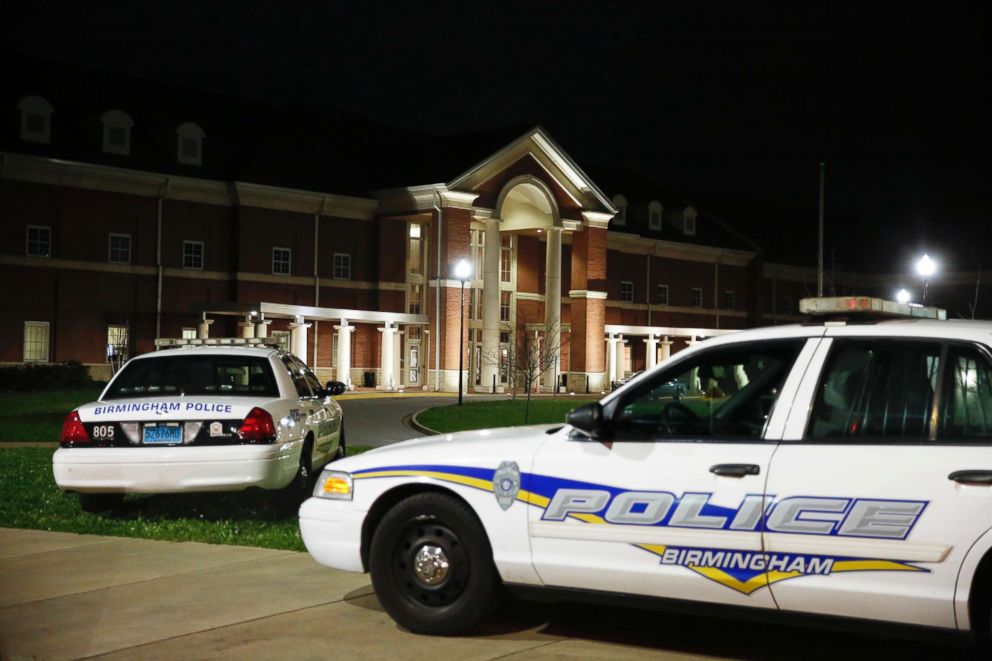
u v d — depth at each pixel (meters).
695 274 70.69
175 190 46.62
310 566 8.56
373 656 6.20
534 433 6.87
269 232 49.44
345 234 52.38
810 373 6.04
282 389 11.78
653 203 68.56
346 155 55.28
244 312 43.09
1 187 42.00
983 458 5.50
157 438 10.69
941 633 5.54
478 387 56.66
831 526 5.72
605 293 58.88
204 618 6.99
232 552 9.14
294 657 6.17
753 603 5.95
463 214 51.78
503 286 59.94
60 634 6.62
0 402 34.44
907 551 5.55
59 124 45.09
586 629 6.84
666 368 6.43
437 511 6.64
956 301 75.94
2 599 7.46
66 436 10.77
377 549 6.75
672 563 6.11
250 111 55.72
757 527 5.89
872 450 5.74
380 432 28.27
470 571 6.57
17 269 42.50
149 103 50.78
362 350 52.66
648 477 6.19
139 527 10.40
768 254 76.00
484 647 6.39
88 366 44.31
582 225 58.38
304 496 12.13
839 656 6.25
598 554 6.29
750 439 6.08
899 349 5.91
